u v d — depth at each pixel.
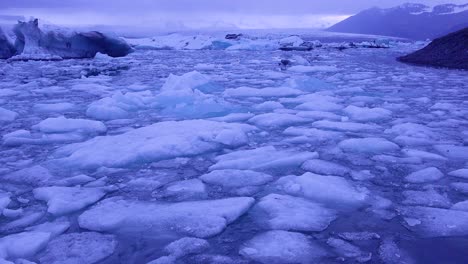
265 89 7.18
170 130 4.18
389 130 4.46
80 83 8.74
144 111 5.68
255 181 2.98
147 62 14.24
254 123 4.88
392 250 2.04
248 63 13.74
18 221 2.41
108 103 5.66
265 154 3.57
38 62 13.88
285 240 2.12
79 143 3.92
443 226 2.28
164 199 2.70
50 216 2.48
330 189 2.73
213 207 2.49
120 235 2.22
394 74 10.09
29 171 3.23
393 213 2.46
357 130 4.52
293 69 11.44
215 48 23.73
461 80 8.70
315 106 5.80
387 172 3.18
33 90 7.54
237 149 3.82
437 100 6.44
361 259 1.96
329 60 14.98
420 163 3.38
